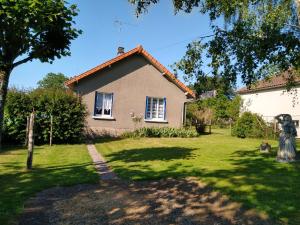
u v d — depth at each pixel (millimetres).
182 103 24250
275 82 28125
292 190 7121
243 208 5914
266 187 7371
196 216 5512
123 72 22656
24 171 8961
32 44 6715
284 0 13086
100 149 14797
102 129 21875
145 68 23312
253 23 12352
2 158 11227
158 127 22922
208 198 6535
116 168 9695
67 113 16516
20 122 15500
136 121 22484
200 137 22766
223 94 10422
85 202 6215
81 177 8258
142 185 7594
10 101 15305
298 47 8375
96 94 21859
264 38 8578
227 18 12148
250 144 17797
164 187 7410
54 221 5203
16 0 5887
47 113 16078
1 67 6707
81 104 17141
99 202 6230
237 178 8320
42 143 16422
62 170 9219
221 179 8172
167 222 5230
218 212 5715
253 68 8922
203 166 10164
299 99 25125
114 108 22312
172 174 8773
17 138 15508
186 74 10055
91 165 10156
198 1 10156
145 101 23172
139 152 13789
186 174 8797
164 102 23750
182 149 15000
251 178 8336
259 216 5504
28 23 6176
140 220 5309
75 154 12734
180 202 6277
